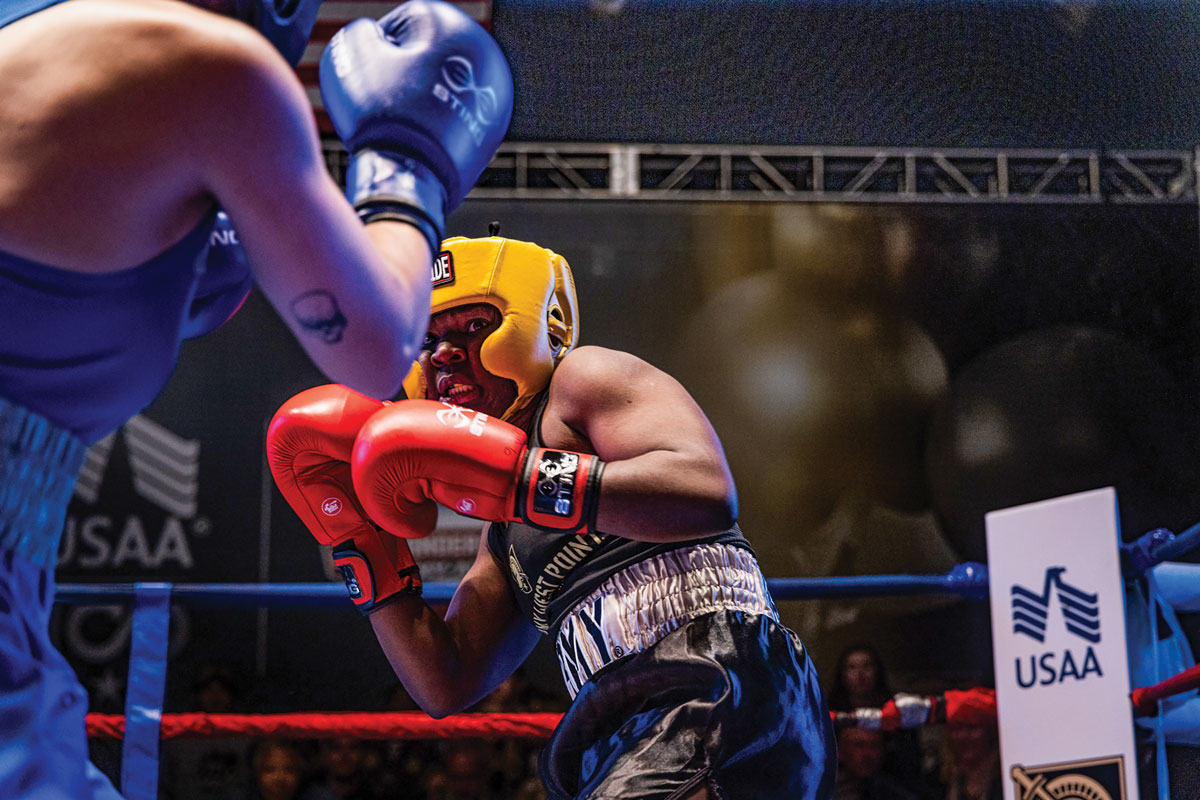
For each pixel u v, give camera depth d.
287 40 1.14
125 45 0.95
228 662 7.37
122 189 0.94
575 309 1.89
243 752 6.16
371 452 1.50
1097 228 8.58
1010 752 2.90
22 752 0.90
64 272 0.94
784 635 1.62
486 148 1.22
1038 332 8.52
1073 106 8.69
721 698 1.48
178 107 0.94
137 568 7.35
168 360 1.08
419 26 1.21
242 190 0.97
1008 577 2.96
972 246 8.59
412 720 2.69
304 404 1.72
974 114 8.73
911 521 8.27
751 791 1.45
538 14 8.77
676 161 8.52
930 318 8.53
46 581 1.01
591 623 1.64
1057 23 8.66
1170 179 8.54
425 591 2.48
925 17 8.77
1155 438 8.36
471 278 1.74
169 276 1.02
